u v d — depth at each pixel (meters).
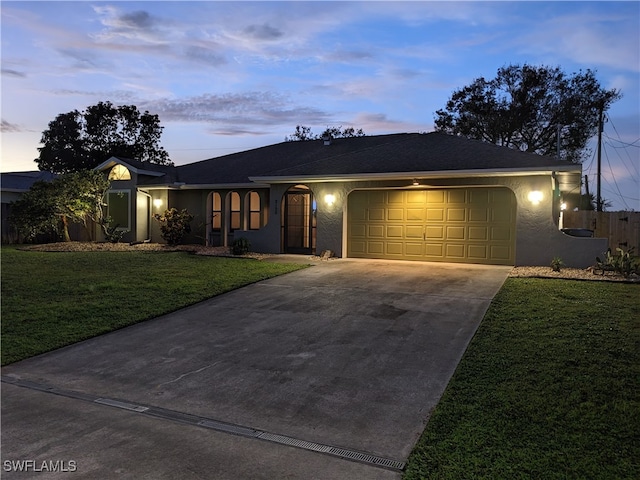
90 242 19.80
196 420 4.40
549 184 11.78
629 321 6.95
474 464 3.44
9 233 21.81
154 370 5.77
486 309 7.93
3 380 5.54
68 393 5.13
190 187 18.11
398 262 13.38
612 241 17.27
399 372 5.47
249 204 17.70
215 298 9.30
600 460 3.45
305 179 14.48
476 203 12.91
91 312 8.27
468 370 5.33
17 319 7.89
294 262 13.44
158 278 11.06
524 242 12.06
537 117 30.08
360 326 7.29
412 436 4.00
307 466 3.54
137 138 40.75
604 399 4.46
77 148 39.34
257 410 4.60
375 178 13.41
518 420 4.10
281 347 6.46
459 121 32.47
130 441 3.97
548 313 7.46
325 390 5.04
